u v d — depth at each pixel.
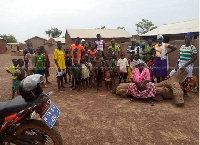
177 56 7.93
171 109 5.32
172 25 25.56
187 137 3.88
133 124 4.45
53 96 6.67
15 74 5.45
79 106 5.64
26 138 3.21
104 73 7.21
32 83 3.08
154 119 4.69
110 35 33.06
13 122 3.08
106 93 6.94
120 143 3.71
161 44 6.86
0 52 38.38
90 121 4.63
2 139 3.31
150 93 5.75
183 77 6.12
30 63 7.97
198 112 5.08
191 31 19.69
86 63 7.48
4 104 3.19
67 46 19.89
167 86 6.10
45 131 3.14
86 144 3.70
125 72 7.33
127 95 6.34
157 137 3.89
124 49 10.47
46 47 32.34
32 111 3.14
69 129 4.27
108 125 4.42
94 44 8.40
